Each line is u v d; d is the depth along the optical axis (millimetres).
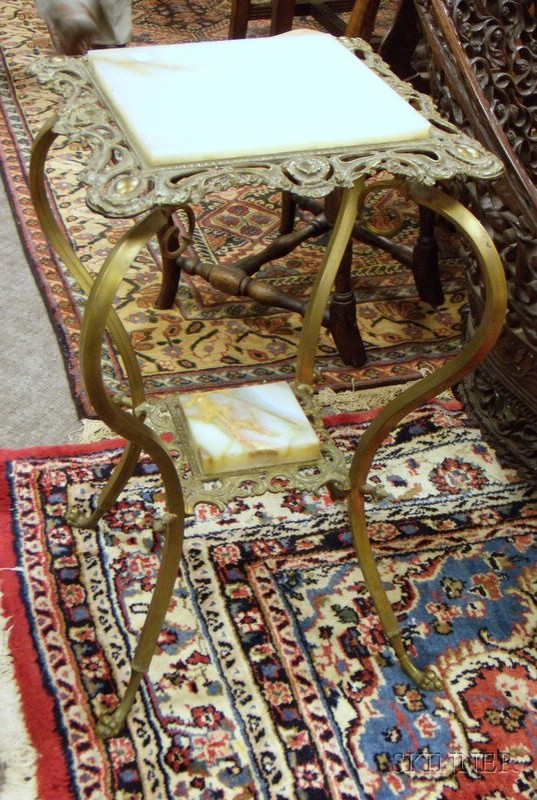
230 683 1275
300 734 1218
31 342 1916
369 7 1688
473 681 1306
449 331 2055
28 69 1123
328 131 978
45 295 2057
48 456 1622
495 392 1538
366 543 1264
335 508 1565
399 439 1726
